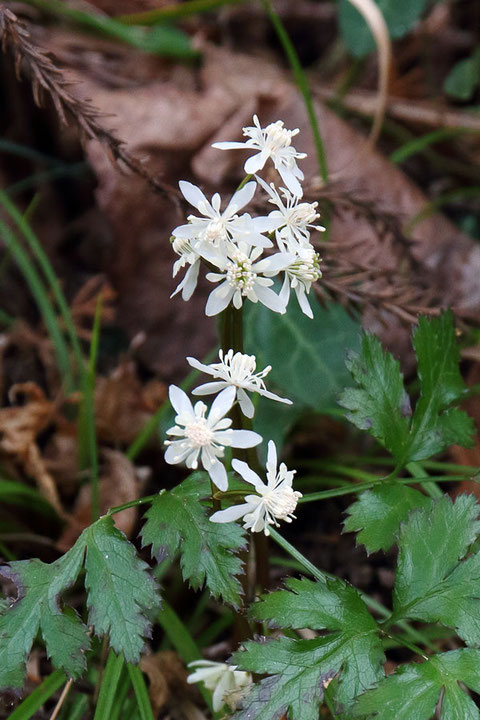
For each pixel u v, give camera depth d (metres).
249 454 0.19
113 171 0.27
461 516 0.17
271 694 0.16
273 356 0.24
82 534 0.17
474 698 0.20
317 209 0.24
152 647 0.22
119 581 0.16
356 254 0.27
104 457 0.24
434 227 0.29
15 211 0.25
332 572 0.23
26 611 0.16
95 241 0.30
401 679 0.16
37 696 0.18
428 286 0.24
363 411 0.18
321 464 0.23
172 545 0.16
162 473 0.25
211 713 0.20
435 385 0.19
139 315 0.27
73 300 0.28
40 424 0.24
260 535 0.19
